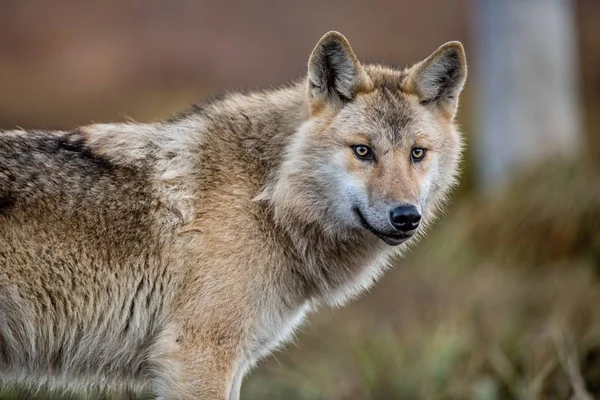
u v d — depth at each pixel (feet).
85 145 31.12
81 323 30.40
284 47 121.49
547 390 41.42
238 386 32.65
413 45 118.62
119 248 30.22
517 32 74.38
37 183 29.86
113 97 102.53
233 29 125.08
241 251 30.58
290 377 47.50
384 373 46.37
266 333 31.76
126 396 38.60
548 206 62.23
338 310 58.34
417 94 32.99
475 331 50.01
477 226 64.64
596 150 72.38
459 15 126.52
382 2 132.87
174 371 30.14
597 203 60.64
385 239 31.09
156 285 30.53
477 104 83.56
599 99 93.81
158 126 32.32
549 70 74.33
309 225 31.96
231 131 31.91
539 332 47.73
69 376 31.76
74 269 29.86
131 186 30.66
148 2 127.75
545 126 74.13
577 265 58.49
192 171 31.12
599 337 44.27
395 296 59.93
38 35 115.96
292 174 31.42
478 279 59.36
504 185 67.82
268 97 33.27
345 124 31.63
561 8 75.41
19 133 31.04
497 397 42.11
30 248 29.43
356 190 31.24
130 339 31.14
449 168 33.68
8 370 31.09
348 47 31.68
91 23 121.39
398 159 31.42
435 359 45.52
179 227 30.45
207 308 30.14
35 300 29.73
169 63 113.70
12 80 104.22
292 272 32.14
